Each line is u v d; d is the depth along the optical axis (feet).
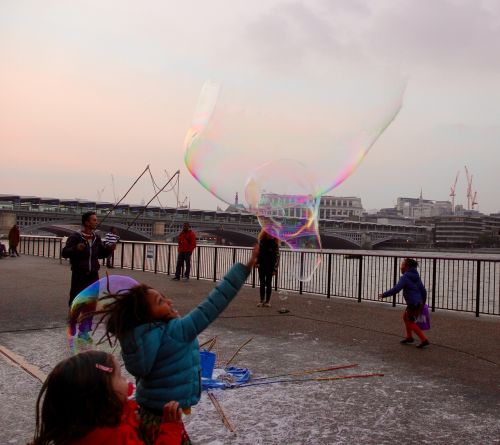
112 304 8.34
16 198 228.22
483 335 26.81
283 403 15.75
